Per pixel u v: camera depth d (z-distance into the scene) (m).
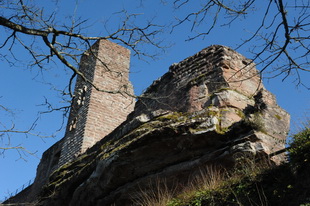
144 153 9.23
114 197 9.98
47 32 7.45
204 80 10.53
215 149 8.73
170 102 11.04
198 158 8.84
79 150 14.41
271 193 6.71
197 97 10.28
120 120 15.95
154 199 9.28
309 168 6.50
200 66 11.02
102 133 15.16
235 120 9.20
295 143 7.29
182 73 11.38
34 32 7.30
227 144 8.60
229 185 7.34
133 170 9.52
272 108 9.44
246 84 10.51
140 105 12.21
